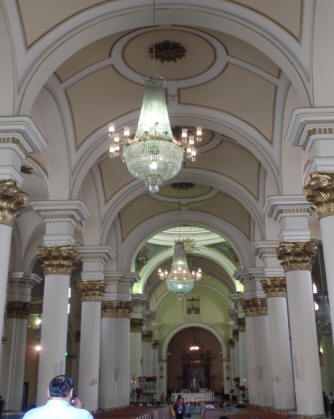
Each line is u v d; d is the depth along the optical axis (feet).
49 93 26.78
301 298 26.30
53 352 26.13
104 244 38.11
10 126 19.02
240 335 60.59
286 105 27.04
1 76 19.67
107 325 45.14
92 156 30.09
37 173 34.04
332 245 18.17
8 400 42.80
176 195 47.29
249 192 38.96
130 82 28.40
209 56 26.37
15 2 19.33
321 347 61.26
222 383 97.81
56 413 6.94
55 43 20.59
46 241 28.12
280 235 28.02
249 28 20.93
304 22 19.74
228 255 67.92
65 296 27.48
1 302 17.92
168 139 21.25
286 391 33.09
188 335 101.86
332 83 19.57
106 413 28.91
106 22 21.11
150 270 67.15
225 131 30.76
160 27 23.77
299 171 27.96
